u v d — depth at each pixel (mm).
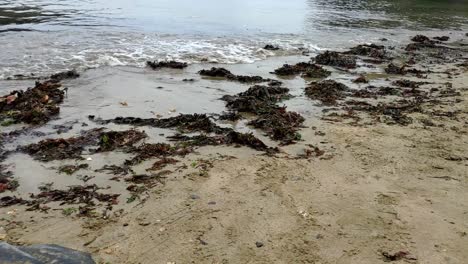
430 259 2127
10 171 2834
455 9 13203
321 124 3842
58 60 5398
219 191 2691
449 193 2736
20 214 2396
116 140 3311
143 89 4590
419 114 4145
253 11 10844
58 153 3084
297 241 2248
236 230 2324
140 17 8828
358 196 2680
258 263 2076
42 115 3668
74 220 2365
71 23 7699
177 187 2719
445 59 6852
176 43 6770
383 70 6012
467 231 2354
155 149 3186
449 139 3551
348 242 2250
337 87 4965
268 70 5703
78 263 1888
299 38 7859
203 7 10938
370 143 3443
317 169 3010
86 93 4363
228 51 6535
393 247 2213
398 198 2666
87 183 2740
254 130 3682
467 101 4590
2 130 3438
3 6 8977
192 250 2156
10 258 1807
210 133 3572
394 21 10477
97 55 5723
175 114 3969
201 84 4898
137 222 2365
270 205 2562
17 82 4586
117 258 2082
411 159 3180
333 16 10758
